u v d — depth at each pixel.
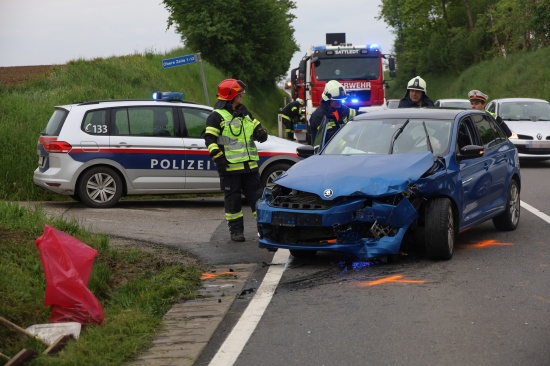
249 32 49.09
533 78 52.38
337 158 9.80
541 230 11.22
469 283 8.01
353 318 6.88
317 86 27.88
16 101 20.70
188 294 8.02
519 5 58.69
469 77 66.06
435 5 79.94
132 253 9.72
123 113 14.58
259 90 55.06
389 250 8.76
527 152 21.77
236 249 10.52
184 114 14.83
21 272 7.45
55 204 14.94
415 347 6.00
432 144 9.85
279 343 6.27
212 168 14.76
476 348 5.92
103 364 5.73
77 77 27.62
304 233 9.06
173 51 40.88
